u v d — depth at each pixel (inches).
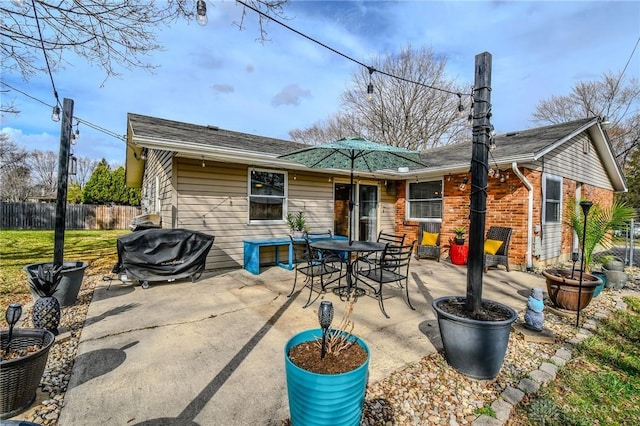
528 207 259.9
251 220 273.1
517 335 129.3
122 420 75.1
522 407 84.6
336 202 337.4
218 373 96.5
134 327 132.6
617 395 91.8
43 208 664.4
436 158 355.6
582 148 346.9
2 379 71.9
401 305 167.6
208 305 163.3
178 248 201.0
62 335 120.0
